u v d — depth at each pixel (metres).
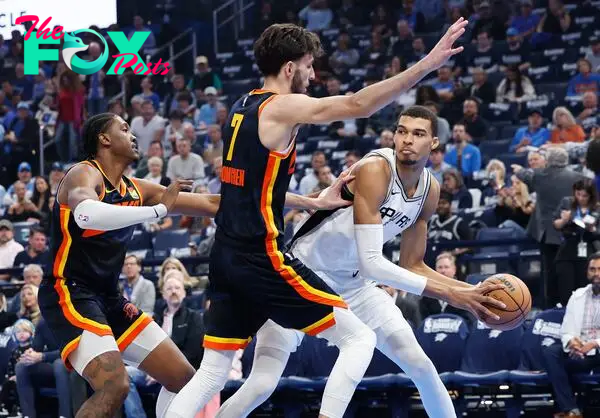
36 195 12.78
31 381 8.60
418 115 4.82
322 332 4.40
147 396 8.65
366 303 5.20
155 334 4.96
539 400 8.56
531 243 8.68
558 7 15.43
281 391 8.28
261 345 4.71
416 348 5.13
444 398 5.21
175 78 16.17
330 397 4.30
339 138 13.66
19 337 8.92
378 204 4.78
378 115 13.93
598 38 14.30
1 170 14.52
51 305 4.76
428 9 17.20
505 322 4.82
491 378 7.71
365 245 4.74
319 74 15.70
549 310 7.96
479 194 10.61
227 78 17.53
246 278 4.32
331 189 4.93
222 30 19.28
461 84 14.05
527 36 15.37
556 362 7.59
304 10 18.28
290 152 4.29
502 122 13.35
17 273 10.27
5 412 8.91
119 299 4.96
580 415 7.50
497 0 16.08
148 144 14.53
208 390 4.45
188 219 11.30
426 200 5.07
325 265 5.11
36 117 16.06
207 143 14.09
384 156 4.84
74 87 15.09
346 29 16.70
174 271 8.37
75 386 8.33
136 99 16.05
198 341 8.17
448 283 5.14
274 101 4.25
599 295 7.60
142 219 4.48
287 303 4.34
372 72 15.59
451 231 9.41
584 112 12.41
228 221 4.36
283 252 4.37
